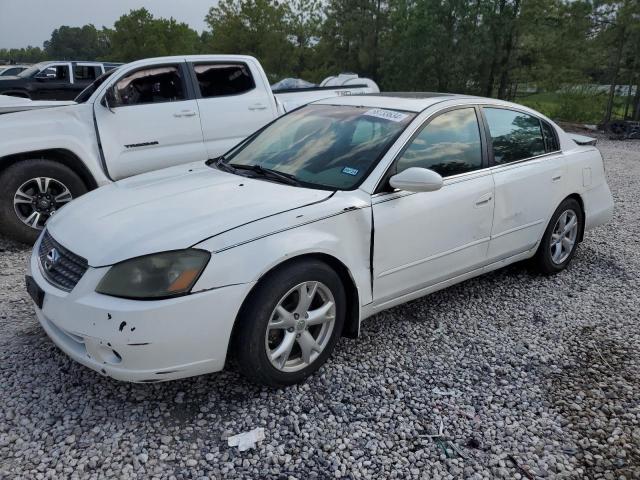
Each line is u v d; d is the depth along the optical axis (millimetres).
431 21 22703
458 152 3811
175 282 2561
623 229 6453
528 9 21531
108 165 5688
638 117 23219
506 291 4496
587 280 4793
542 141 4582
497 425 2820
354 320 3271
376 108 3891
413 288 3584
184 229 2730
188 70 6215
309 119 4070
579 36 21984
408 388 3104
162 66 6074
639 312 4180
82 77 15359
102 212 3078
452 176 3707
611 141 17516
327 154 3582
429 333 3748
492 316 4039
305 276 2887
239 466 2473
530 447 2670
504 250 4188
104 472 2404
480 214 3848
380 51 28625
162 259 2590
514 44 23125
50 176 5332
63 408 2811
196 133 6223
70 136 5441
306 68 33312
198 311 2584
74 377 3068
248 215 2857
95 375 3092
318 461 2521
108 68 15672
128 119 5805
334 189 3266
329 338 3123
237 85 6605
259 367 2830
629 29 20672
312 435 2688
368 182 3283
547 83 23906
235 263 2668
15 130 5223
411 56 23391
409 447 2641
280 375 2934
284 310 2879
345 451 2596
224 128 6422
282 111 7016
